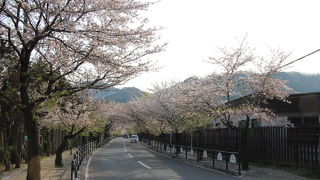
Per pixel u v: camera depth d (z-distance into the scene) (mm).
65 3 9344
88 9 9469
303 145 16719
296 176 15578
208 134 30031
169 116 33719
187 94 23547
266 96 19594
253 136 22016
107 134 79688
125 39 10398
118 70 11016
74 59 10828
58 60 10773
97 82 11781
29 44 9805
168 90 36438
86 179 15336
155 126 43156
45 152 32031
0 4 9156
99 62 10680
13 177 15438
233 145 24266
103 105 25344
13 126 21641
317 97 20062
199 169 19688
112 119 57938
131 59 11188
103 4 9586
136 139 78125
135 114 52281
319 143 15531
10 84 12500
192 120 28188
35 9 9266
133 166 21609
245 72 20500
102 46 10328
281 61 19594
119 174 17250
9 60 11664
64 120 20984
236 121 24922
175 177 15914
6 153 18547
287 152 18094
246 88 20406
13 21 9570
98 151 40344
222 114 19297
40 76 10773
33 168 10047
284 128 18344
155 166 21562
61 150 21125
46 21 9516
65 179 14445
